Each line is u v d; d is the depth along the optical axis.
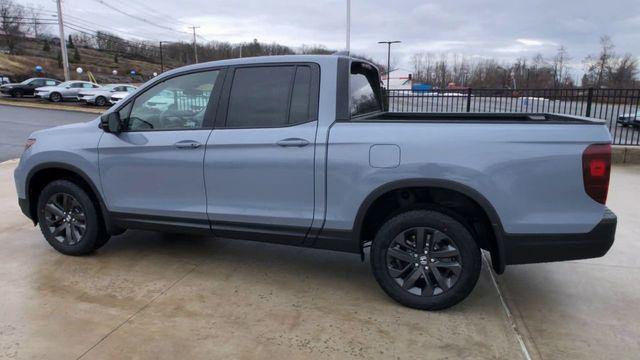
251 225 3.96
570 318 3.59
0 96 35.97
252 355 3.07
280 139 3.75
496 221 3.37
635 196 7.20
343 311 3.67
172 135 4.12
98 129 4.46
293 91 3.83
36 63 75.25
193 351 3.11
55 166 4.54
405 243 3.62
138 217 4.35
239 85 3.98
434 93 12.09
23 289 3.98
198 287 4.06
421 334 3.34
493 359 3.05
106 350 3.11
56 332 3.31
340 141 3.60
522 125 3.34
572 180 3.27
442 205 3.64
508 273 4.42
